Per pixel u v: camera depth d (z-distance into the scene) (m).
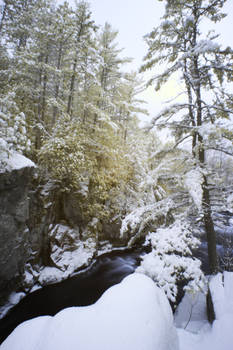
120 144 15.16
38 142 10.38
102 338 2.19
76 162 8.73
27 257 7.21
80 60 10.86
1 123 5.48
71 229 10.16
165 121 5.38
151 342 2.27
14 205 5.95
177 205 5.39
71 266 8.95
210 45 4.05
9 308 6.27
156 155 5.51
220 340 3.22
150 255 4.41
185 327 4.35
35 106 11.66
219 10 4.96
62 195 9.96
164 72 5.54
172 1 5.21
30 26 11.28
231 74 4.93
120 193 13.80
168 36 5.64
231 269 7.09
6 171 5.38
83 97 12.52
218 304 4.01
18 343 2.32
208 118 5.95
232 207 4.40
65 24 10.07
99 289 8.31
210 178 5.13
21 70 9.45
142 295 2.92
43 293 7.43
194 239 4.48
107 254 11.90
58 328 2.37
